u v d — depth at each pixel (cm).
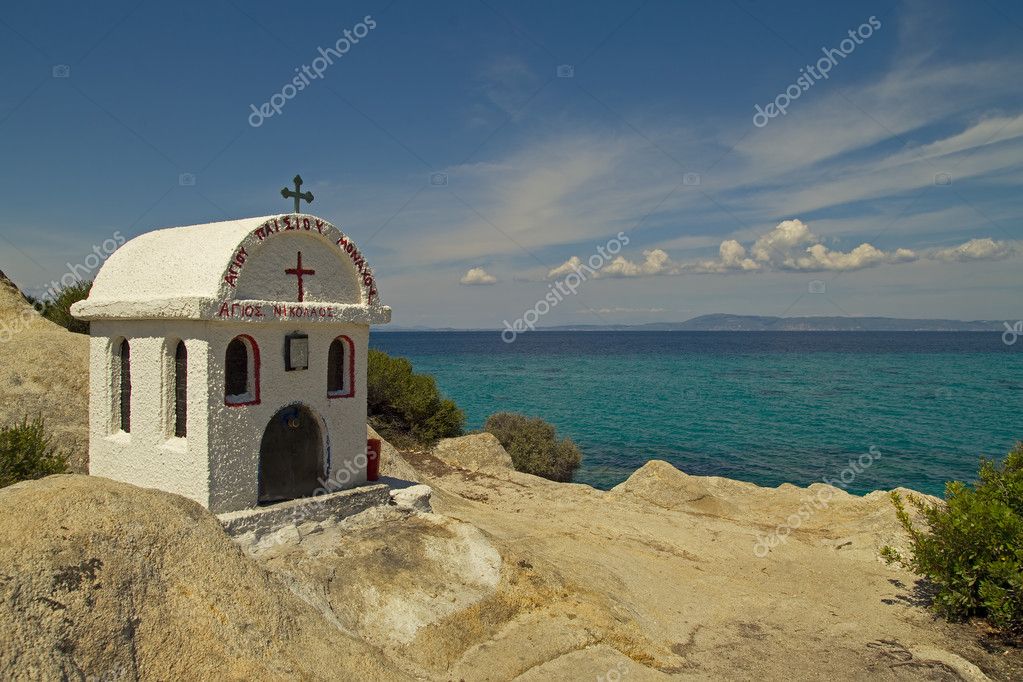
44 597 477
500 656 784
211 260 865
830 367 8888
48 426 1224
